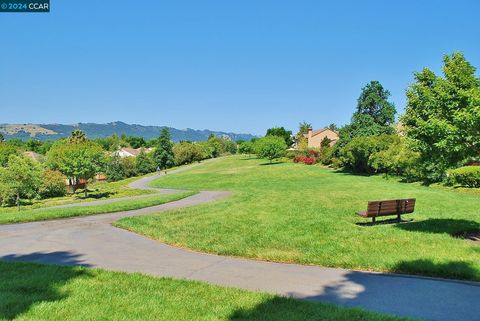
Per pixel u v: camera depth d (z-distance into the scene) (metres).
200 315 5.73
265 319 5.54
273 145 73.25
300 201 20.62
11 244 11.41
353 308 5.91
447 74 11.12
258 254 9.42
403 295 6.67
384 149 42.75
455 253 8.97
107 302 6.27
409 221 13.99
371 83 69.19
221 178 50.31
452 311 5.98
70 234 12.84
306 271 8.20
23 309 5.95
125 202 22.27
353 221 13.88
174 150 105.00
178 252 10.09
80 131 87.94
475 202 19.55
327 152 60.94
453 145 10.35
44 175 41.00
